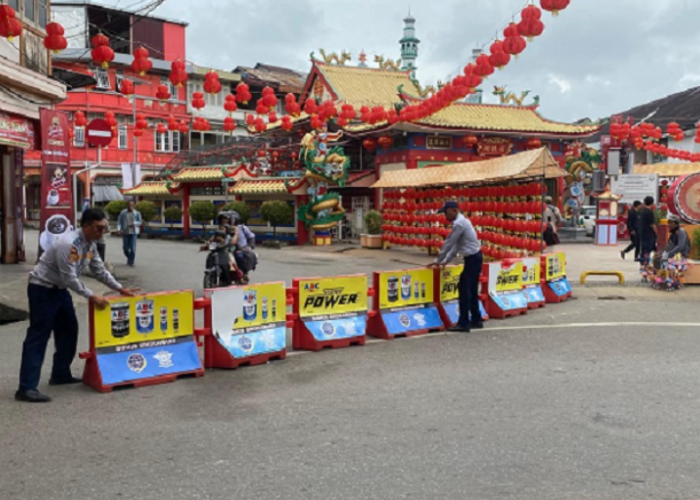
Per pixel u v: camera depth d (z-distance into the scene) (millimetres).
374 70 35562
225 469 4414
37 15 14906
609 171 27812
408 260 20281
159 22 43812
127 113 43062
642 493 3973
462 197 19703
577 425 5227
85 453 4738
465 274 9172
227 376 7023
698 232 14297
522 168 15352
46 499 3963
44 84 14117
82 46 40062
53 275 6070
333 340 8336
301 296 8250
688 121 36531
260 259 20922
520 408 5691
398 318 9086
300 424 5344
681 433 5023
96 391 6430
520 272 10938
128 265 18281
